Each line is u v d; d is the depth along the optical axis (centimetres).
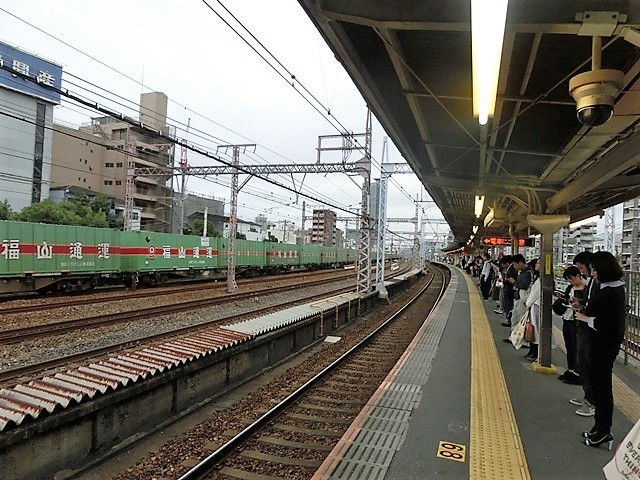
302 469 448
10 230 1688
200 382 672
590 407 496
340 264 5934
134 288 2303
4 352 919
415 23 347
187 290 2197
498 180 820
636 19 301
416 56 517
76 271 1952
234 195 2266
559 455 402
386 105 620
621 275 416
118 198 5619
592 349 420
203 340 758
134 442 518
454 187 938
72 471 448
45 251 1816
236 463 459
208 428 568
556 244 3509
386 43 429
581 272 567
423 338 955
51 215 3659
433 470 372
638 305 714
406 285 3125
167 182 6153
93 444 488
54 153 5444
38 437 429
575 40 450
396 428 459
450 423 473
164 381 584
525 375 667
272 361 927
